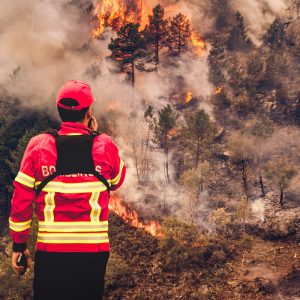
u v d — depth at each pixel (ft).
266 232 166.61
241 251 157.38
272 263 148.46
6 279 94.58
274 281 137.80
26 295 96.02
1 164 208.44
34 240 74.33
